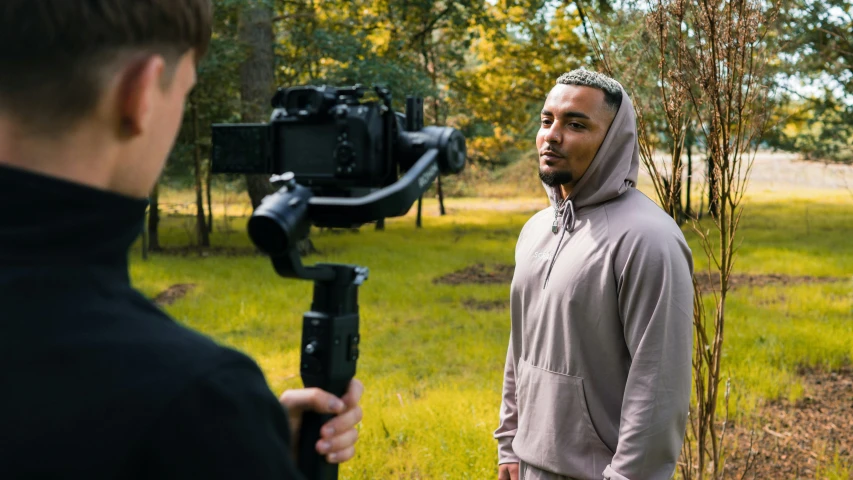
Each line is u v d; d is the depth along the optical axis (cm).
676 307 208
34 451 62
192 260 1477
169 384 65
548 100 234
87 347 65
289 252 108
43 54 65
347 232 2102
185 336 70
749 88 288
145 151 74
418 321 893
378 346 769
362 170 115
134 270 1296
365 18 1866
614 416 220
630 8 345
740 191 299
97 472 63
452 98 2656
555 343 226
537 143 239
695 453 416
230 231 2186
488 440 472
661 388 205
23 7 64
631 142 229
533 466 234
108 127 70
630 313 211
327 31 1698
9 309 64
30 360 64
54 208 66
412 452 462
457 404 546
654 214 221
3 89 67
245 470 65
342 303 117
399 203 110
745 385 599
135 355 66
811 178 4009
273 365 684
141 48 70
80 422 63
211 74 1563
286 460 70
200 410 65
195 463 64
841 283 1116
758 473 440
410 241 1848
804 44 1005
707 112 316
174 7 72
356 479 430
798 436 500
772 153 1778
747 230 2031
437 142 121
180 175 1828
